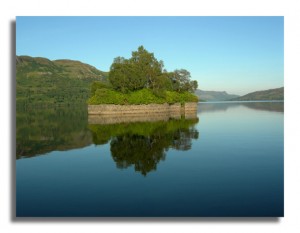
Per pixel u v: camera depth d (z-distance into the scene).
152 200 27.58
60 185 32.53
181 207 25.86
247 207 25.69
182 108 180.88
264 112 155.75
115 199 28.02
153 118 127.06
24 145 58.41
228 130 77.75
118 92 156.75
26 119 126.50
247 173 35.91
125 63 159.62
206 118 120.81
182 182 32.69
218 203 26.62
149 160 43.50
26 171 38.81
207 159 43.50
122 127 89.19
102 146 56.28
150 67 167.38
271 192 29.23
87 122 108.94
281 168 38.12
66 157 46.94
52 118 132.25
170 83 182.25
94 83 166.50
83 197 28.67
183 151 49.75
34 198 28.61
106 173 37.06
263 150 49.94
